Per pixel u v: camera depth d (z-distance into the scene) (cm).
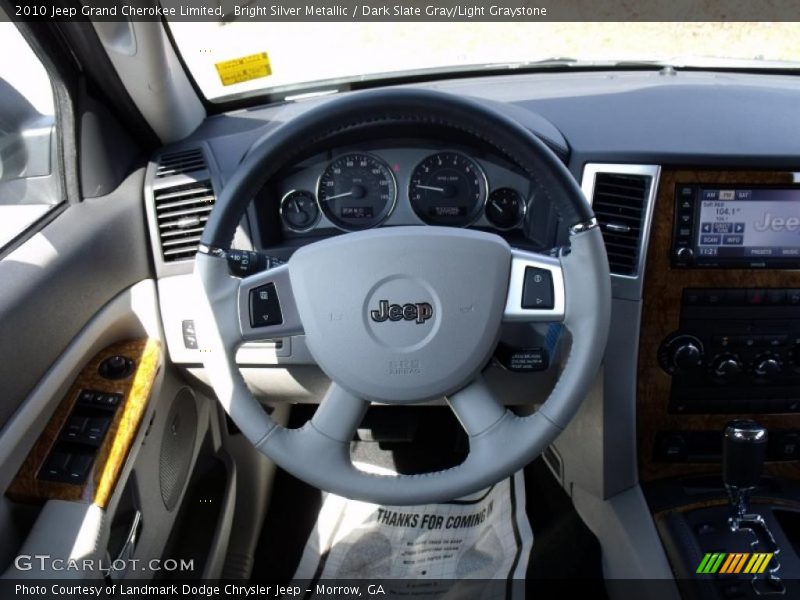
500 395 155
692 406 156
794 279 145
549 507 197
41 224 133
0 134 139
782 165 139
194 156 153
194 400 169
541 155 107
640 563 154
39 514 115
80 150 142
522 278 113
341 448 116
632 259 144
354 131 139
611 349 150
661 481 164
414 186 149
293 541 191
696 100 159
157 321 151
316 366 149
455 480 114
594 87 172
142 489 139
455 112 106
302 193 150
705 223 143
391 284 111
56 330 124
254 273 119
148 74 144
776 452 161
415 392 113
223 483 176
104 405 131
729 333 149
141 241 149
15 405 114
